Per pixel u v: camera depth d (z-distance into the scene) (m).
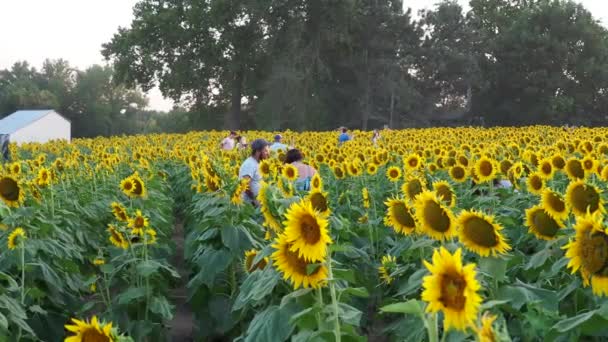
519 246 6.89
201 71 75.12
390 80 78.06
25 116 77.88
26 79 158.62
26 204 8.24
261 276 4.14
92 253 9.57
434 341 2.47
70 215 9.12
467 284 2.35
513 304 3.77
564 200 4.98
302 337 3.77
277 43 73.31
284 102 70.81
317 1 72.25
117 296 6.80
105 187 13.47
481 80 85.31
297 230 3.53
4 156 26.62
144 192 8.95
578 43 86.44
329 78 77.25
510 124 86.06
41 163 12.61
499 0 102.25
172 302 8.95
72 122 141.38
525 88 82.00
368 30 78.94
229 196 7.01
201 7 73.12
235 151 17.59
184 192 16.27
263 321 4.18
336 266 6.54
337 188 12.45
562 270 4.75
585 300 4.33
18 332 5.54
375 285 6.82
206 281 6.46
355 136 37.12
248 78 76.50
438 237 4.33
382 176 13.11
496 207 8.02
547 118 83.38
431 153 15.25
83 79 141.50
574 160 8.34
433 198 4.30
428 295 2.42
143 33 74.69
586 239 3.25
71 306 6.87
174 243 10.45
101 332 2.75
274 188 4.15
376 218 8.68
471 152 15.12
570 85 83.94
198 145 24.45
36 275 6.50
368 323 6.52
